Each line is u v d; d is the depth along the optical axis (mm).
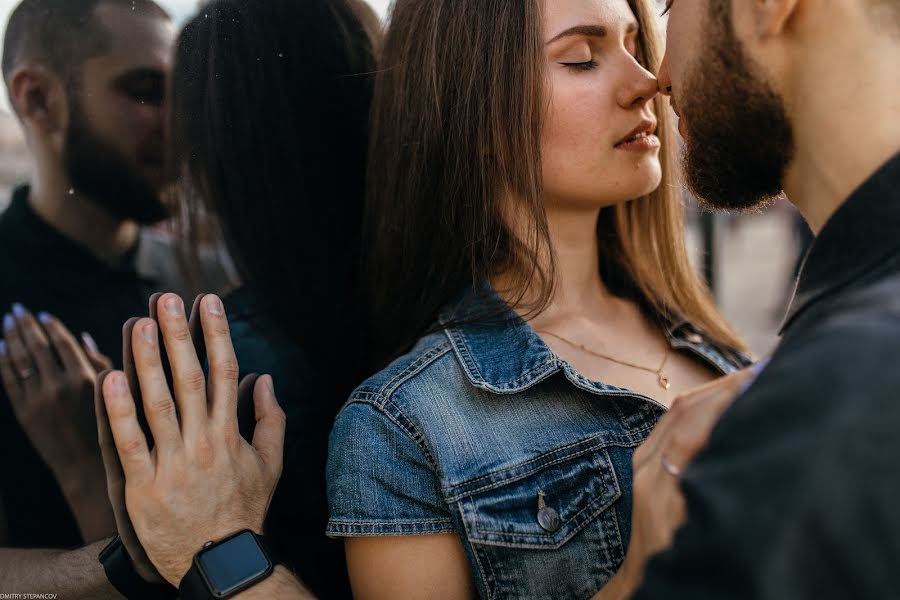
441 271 1258
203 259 1183
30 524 1001
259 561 992
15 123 916
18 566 989
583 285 1307
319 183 1413
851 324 594
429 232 1267
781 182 848
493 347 1173
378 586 1067
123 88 1024
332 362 1438
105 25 994
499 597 1036
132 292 1077
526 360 1151
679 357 1384
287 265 1346
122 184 1045
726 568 536
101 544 1068
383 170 1332
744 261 7078
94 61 988
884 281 650
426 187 1257
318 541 1353
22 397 973
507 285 1240
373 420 1107
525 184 1164
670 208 1431
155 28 1057
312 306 1398
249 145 1241
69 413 1023
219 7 1175
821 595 505
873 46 717
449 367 1155
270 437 1155
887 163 696
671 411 837
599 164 1167
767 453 553
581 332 1273
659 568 595
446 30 1210
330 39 1423
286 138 1327
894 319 578
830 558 506
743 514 539
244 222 1248
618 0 1199
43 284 977
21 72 914
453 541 1073
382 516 1057
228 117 1204
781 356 638
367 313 1435
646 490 797
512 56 1148
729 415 626
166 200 1109
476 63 1177
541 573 1049
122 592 1087
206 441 1019
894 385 535
